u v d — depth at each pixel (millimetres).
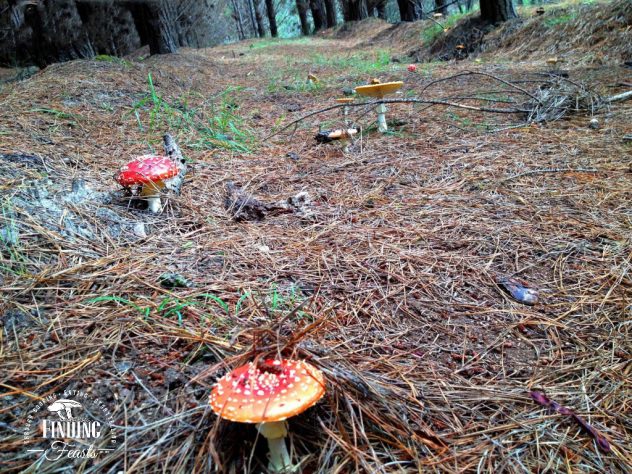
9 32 3814
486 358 667
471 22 3734
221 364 567
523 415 573
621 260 853
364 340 688
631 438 542
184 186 1167
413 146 1484
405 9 5672
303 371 477
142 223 946
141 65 2615
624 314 731
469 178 1205
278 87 2797
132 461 494
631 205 1021
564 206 1044
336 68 3543
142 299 720
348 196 1146
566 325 724
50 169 1085
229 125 1665
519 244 920
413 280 823
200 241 918
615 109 1641
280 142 1650
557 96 1712
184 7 6520
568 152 1324
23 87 1827
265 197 1146
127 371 591
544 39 2975
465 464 509
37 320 661
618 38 2514
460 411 578
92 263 782
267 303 737
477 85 2232
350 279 824
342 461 497
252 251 893
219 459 485
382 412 544
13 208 853
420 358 662
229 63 4324
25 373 575
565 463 513
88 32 4211
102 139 1447
